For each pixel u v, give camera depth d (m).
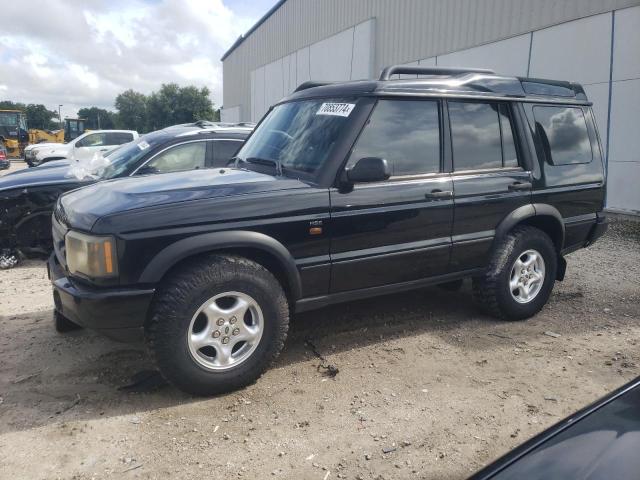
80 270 3.25
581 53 10.55
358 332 4.51
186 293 3.21
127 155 6.70
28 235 6.64
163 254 3.19
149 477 2.69
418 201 4.04
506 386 3.62
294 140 4.16
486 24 12.78
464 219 4.32
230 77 37.56
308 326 4.62
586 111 5.29
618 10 9.79
